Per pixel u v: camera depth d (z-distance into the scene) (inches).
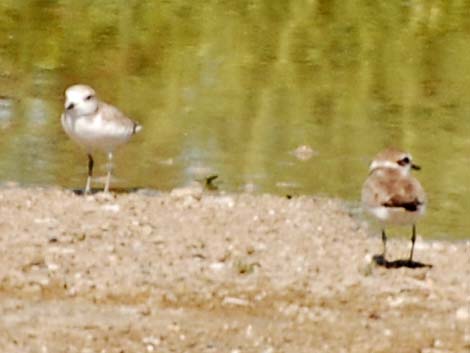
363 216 612.4
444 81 867.4
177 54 904.3
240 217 592.7
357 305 492.4
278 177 673.0
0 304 477.7
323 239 569.3
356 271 526.3
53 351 438.9
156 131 742.5
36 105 780.0
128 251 535.5
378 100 821.9
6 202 593.6
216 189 649.0
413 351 453.4
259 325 470.9
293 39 952.9
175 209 598.9
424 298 501.7
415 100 825.5
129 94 810.2
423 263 543.2
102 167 680.4
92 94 612.7
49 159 687.7
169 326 465.4
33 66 861.2
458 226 606.2
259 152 713.0
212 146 721.0
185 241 551.5
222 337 458.3
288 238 567.5
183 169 681.6
